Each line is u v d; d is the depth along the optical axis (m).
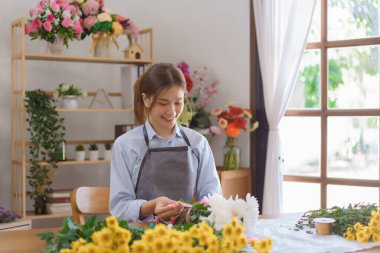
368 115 4.09
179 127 2.51
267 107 4.22
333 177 4.24
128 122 4.93
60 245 1.58
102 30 4.15
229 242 1.44
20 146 4.35
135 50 4.42
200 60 4.75
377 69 4.07
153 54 4.85
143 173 2.34
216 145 4.66
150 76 2.29
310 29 4.26
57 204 4.09
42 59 4.26
